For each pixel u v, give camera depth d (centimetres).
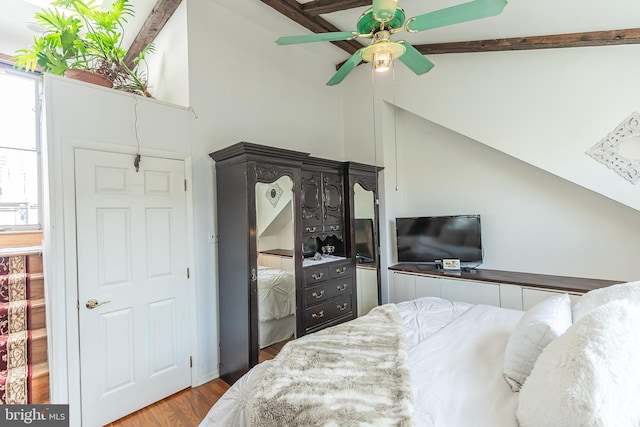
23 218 354
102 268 208
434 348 151
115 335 212
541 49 264
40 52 222
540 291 263
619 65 234
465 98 305
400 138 394
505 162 322
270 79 326
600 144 242
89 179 204
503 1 145
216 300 269
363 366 132
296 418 104
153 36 304
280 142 333
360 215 346
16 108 353
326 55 382
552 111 261
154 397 230
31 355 229
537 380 102
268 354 250
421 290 337
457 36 273
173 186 246
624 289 149
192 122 260
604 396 84
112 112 216
